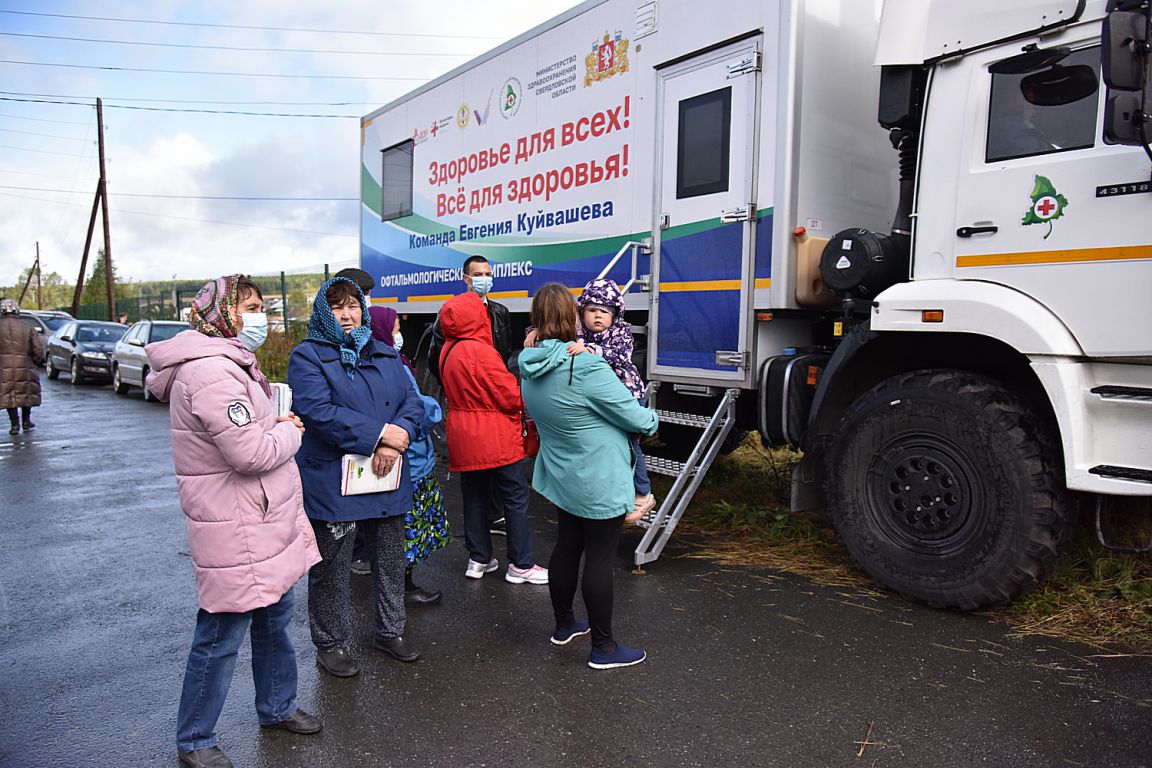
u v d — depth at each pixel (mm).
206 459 2607
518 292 6887
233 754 2840
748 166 4848
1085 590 4066
